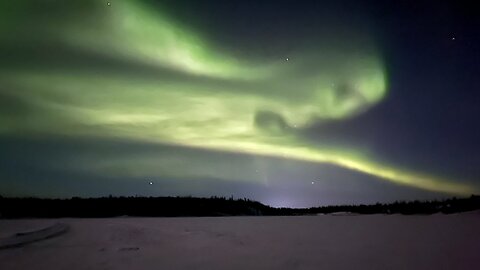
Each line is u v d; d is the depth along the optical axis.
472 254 11.23
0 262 10.96
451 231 16.66
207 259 11.20
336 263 10.41
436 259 10.65
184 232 17.30
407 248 12.48
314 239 15.10
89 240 14.55
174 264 10.59
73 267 10.36
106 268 10.21
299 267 10.04
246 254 11.91
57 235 15.59
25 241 14.01
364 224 20.98
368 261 10.61
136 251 12.49
